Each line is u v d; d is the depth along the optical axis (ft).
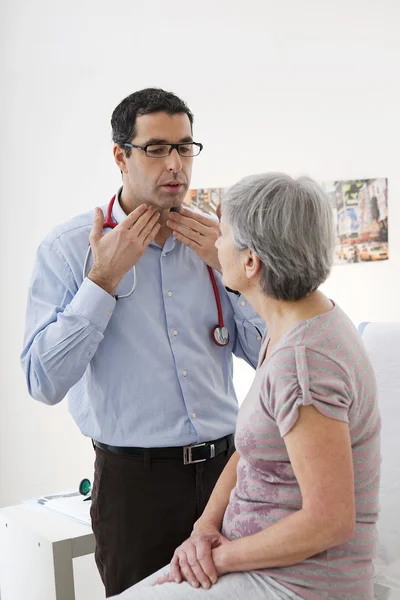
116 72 10.52
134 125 5.72
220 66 11.24
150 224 5.75
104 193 10.61
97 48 10.38
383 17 12.53
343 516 4.03
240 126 11.46
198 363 6.11
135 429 5.96
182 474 5.99
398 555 6.33
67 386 5.86
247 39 11.43
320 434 4.07
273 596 4.33
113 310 5.98
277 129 11.78
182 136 5.72
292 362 4.23
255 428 4.40
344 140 12.36
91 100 10.40
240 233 4.51
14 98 10.00
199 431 5.98
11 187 10.07
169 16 10.81
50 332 5.80
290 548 4.14
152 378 5.97
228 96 11.34
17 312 10.22
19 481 10.36
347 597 4.36
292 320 4.47
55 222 10.34
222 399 6.23
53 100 10.19
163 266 6.12
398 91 12.76
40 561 7.19
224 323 6.37
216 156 11.31
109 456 6.05
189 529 6.02
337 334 4.36
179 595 4.54
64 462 10.60
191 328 6.15
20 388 10.28
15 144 10.04
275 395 4.25
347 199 12.44
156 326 6.06
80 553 7.10
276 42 11.67
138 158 5.72
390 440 6.73
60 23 10.15
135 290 6.06
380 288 12.91
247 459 4.50
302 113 11.97
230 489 5.31
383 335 7.13
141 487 5.97
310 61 11.98
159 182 5.69
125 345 6.00
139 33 10.62
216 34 11.18
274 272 4.43
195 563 4.62
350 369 4.29
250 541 4.36
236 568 4.48
